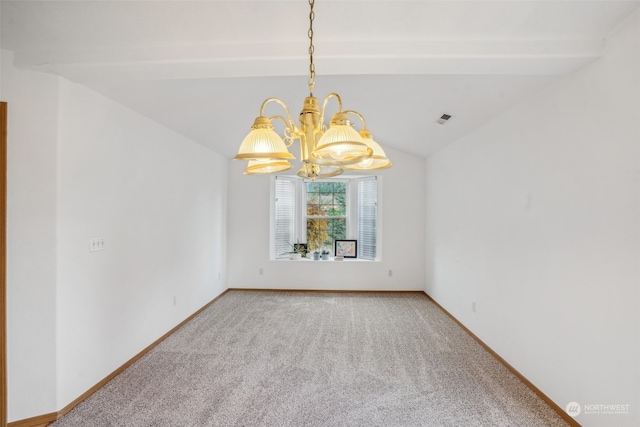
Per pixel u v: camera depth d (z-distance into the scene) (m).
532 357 2.35
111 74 2.04
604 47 1.71
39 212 2.01
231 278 5.26
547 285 2.19
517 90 2.34
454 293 3.87
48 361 2.02
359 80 3.03
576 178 1.92
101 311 2.43
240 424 1.97
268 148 1.26
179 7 1.62
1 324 1.93
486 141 3.07
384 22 1.68
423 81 2.70
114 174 2.59
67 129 2.13
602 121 1.73
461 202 3.67
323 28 1.72
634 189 1.55
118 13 1.66
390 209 5.17
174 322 3.53
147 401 2.21
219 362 2.78
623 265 1.61
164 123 3.28
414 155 5.14
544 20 1.63
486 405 2.16
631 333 1.57
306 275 5.23
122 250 2.68
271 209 5.29
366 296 4.94
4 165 1.93
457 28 1.70
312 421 2.00
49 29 1.75
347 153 1.20
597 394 1.76
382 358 2.85
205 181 4.35
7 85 1.93
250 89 3.15
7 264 1.95
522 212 2.48
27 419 1.98
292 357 2.87
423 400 2.21
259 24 1.71
